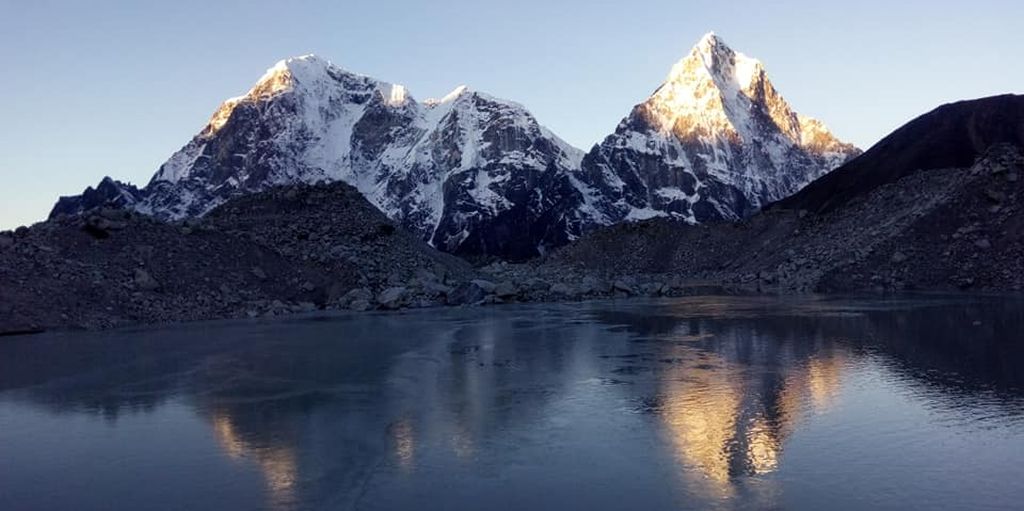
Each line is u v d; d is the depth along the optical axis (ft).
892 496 46.37
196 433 67.05
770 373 90.33
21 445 64.13
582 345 122.11
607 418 69.10
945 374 86.43
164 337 144.36
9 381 95.71
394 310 212.84
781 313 171.32
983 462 52.90
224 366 105.40
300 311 208.74
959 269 241.14
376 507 47.09
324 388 87.25
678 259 418.92
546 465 55.06
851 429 62.59
